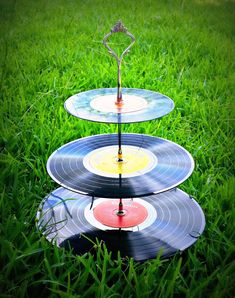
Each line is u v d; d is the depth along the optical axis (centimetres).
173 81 161
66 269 74
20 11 269
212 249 79
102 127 126
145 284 69
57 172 80
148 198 93
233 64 176
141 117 73
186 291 69
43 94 141
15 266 74
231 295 70
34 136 115
